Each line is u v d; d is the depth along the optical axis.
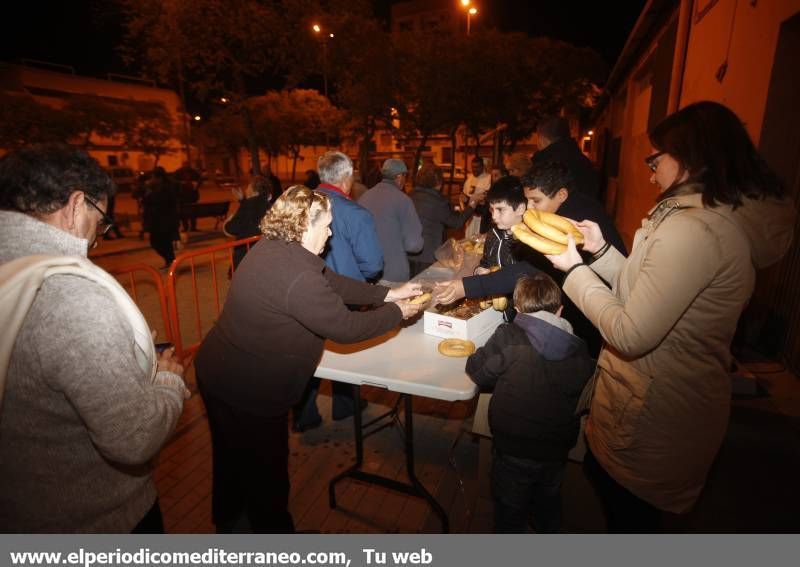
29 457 1.10
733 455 2.61
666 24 7.21
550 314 1.86
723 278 1.23
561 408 1.86
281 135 25.56
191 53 10.02
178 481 2.79
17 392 1.05
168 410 1.21
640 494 1.44
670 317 1.20
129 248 10.40
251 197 5.91
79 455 1.15
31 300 1.00
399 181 4.05
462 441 3.16
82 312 1.05
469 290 2.32
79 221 1.18
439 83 13.38
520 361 1.86
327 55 11.68
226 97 11.52
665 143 1.32
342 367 2.02
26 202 1.10
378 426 3.33
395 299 2.40
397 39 13.46
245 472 1.99
